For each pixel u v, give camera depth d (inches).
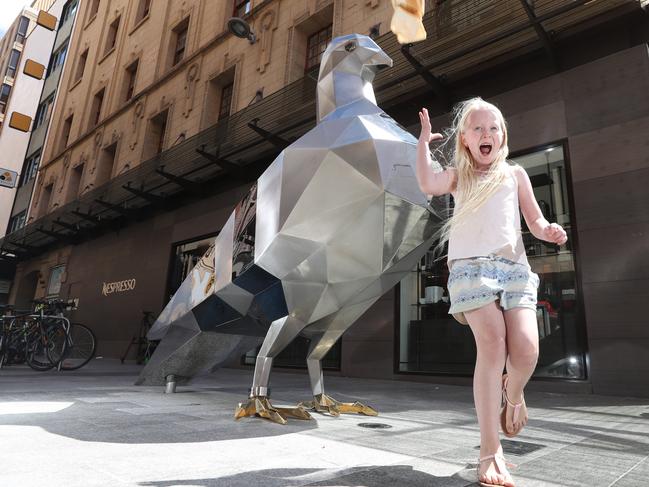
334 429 102.4
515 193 64.6
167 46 632.4
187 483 56.7
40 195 845.2
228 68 512.7
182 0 635.5
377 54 117.6
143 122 626.5
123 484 55.8
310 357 135.7
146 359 453.1
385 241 102.0
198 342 154.0
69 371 294.0
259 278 112.0
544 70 269.1
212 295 129.6
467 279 59.8
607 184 226.5
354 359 310.3
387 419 122.7
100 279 611.5
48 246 775.1
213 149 451.2
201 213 487.8
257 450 78.2
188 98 557.3
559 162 250.2
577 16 250.7
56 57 1017.5
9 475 58.2
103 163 691.4
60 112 879.1
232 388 206.8
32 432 89.9
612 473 66.6
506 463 65.4
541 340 233.9
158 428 97.7
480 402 58.6
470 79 300.4
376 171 95.6
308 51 457.7
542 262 243.4
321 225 99.8
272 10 480.4
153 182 519.5
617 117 232.7
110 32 804.6
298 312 114.9
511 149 268.5
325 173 97.8
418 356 283.6
